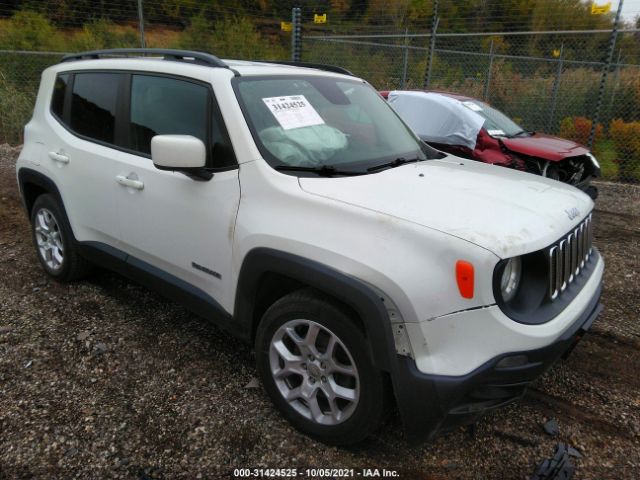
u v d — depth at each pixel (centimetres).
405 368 220
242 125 277
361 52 1359
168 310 395
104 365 323
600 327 394
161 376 315
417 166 305
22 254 499
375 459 256
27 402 287
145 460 250
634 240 629
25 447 255
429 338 216
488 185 279
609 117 1092
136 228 335
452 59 1455
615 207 800
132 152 338
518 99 1241
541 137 774
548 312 233
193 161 270
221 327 303
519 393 232
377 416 236
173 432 269
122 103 347
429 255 216
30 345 341
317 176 268
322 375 253
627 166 967
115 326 369
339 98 338
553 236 236
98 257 378
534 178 318
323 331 251
